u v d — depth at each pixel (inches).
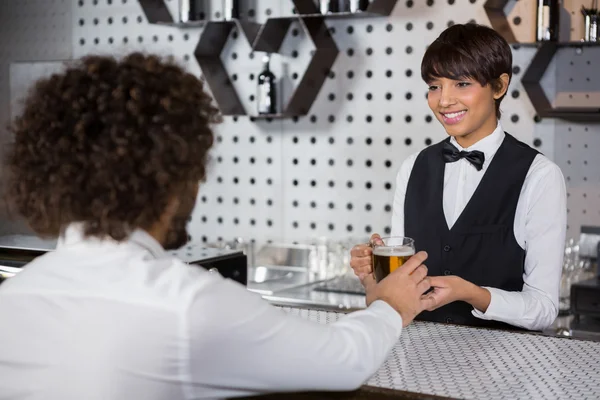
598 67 131.9
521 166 80.6
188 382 37.8
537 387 47.6
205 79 150.9
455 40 75.8
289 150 155.1
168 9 167.0
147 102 38.4
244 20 147.9
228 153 161.9
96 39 175.3
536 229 77.4
